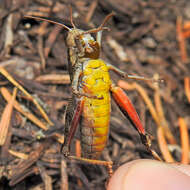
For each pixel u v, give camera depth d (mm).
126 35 134
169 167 93
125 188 90
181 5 153
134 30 136
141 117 120
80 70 91
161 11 147
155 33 139
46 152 107
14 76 112
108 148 113
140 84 127
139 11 142
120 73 94
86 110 92
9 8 122
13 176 103
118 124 115
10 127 107
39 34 121
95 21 130
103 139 94
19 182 104
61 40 122
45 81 115
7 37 118
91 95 88
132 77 93
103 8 135
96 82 91
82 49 91
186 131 124
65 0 130
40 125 109
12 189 103
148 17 141
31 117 109
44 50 119
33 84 113
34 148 107
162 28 141
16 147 106
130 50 132
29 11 123
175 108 128
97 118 92
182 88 132
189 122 126
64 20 97
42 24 122
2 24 120
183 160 118
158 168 92
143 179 91
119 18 136
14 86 111
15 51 117
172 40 140
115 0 138
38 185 105
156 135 120
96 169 109
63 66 118
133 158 113
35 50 119
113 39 131
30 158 105
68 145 94
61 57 119
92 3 134
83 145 95
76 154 108
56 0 128
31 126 108
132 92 124
